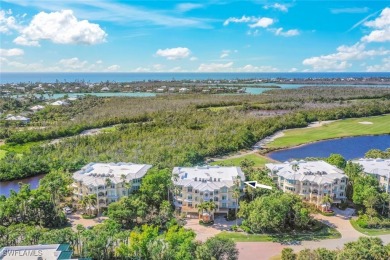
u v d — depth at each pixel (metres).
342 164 155.12
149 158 172.00
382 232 112.19
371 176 136.62
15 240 92.94
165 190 129.50
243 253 99.19
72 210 129.75
